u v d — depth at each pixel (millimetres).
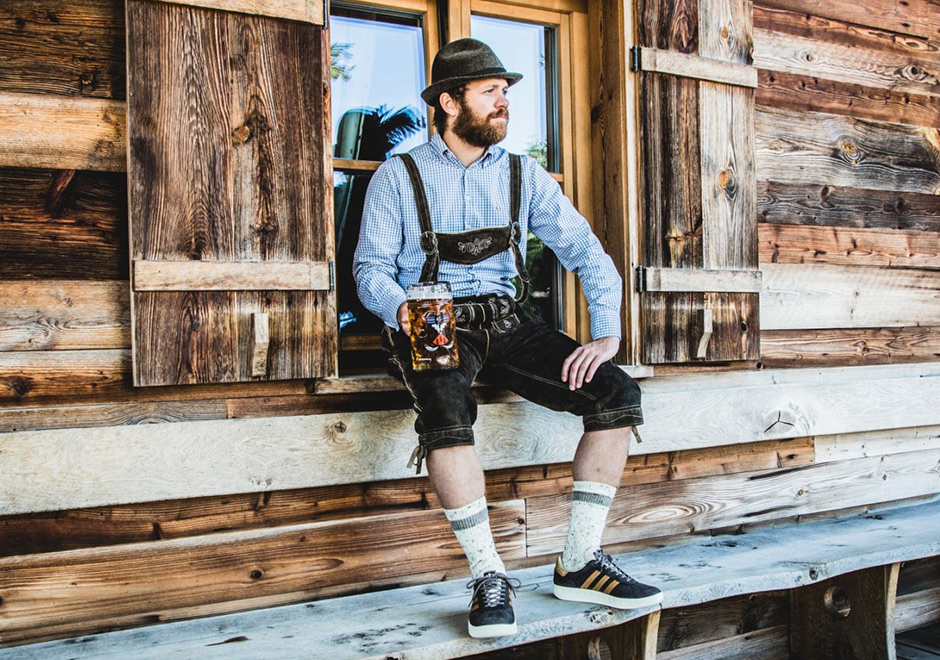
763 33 2967
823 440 3018
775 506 2904
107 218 2055
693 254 2695
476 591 1874
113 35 2061
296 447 2146
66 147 2010
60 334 1996
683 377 2740
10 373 1947
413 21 2705
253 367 2090
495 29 2783
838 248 3086
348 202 2600
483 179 2273
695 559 2447
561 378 2115
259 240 2115
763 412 2791
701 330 2674
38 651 1850
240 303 2092
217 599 2102
